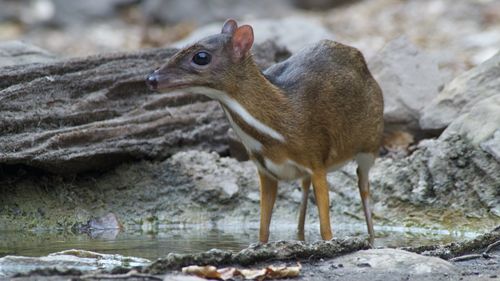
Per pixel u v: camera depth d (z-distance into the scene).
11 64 15.11
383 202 13.52
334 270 9.03
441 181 13.20
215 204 13.94
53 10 30.44
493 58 14.62
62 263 9.41
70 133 13.52
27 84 13.73
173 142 14.40
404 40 15.75
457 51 21.67
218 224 13.74
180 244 11.77
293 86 10.88
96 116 14.07
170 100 14.71
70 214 13.66
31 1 32.22
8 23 31.11
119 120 14.09
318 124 10.96
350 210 13.59
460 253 10.05
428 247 10.00
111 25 30.17
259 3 29.33
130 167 14.20
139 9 30.97
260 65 15.73
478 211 12.76
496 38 22.22
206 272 8.48
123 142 13.93
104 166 14.07
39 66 14.02
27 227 13.46
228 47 10.41
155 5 29.64
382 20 25.84
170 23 29.45
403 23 25.16
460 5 25.20
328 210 11.06
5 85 13.78
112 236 12.66
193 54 10.30
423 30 24.20
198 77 10.30
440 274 8.91
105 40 27.97
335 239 9.60
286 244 9.34
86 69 14.38
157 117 14.41
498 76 14.34
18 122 13.41
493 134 12.98
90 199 13.93
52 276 8.46
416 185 13.41
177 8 29.38
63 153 13.39
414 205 13.30
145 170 14.20
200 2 29.25
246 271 8.60
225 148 14.84
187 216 13.83
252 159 11.04
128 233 12.98
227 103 10.54
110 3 30.70
